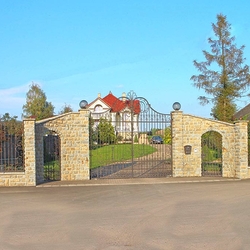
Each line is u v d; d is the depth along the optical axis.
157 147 22.38
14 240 7.25
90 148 17.25
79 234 7.63
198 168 17.69
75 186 15.03
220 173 18.41
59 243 7.00
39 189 14.27
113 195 12.73
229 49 23.78
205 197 12.03
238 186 14.62
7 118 15.74
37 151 15.90
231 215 9.21
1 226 8.42
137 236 7.40
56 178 16.86
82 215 9.51
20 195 12.93
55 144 17.47
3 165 15.45
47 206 10.84
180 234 7.50
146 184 15.47
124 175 18.41
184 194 12.70
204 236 7.32
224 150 17.70
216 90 23.75
